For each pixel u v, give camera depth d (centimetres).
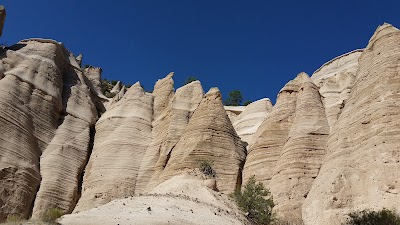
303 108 3594
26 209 3781
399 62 3062
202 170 3562
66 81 5331
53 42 5309
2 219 3556
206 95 4259
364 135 2873
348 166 2805
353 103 3188
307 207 2780
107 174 4369
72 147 4562
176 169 3766
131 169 4403
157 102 5259
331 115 3597
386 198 2488
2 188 3688
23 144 4103
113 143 4625
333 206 2625
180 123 4578
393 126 2758
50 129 4584
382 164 2628
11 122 4116
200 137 3884
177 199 2439
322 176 2892
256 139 3844
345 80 4159
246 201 2856
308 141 3325
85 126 4912
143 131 4809
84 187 4369
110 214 2020
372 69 3195
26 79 4606
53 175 4159
